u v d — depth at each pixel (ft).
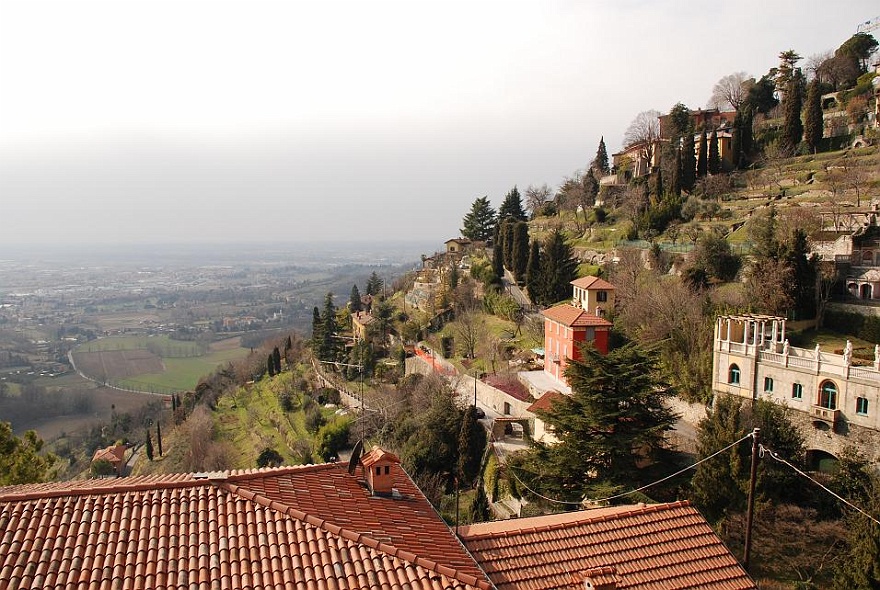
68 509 55.98
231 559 52.29
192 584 49.03
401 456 188.44
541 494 134.51
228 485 62.28
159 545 53.01
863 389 132.05
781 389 149.89
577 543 67.72
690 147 326.85
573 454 124.26
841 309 188.75
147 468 304.91
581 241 336.49
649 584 63.26
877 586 85.71
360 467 77.10
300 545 55.01
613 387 124.57
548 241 293.43
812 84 320.09
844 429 136.05
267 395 355.36
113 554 51.37
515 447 176.55
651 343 167.43
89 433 399.03
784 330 168.35
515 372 232.12
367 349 315.37
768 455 118.52
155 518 56.49
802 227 219.61
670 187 320.70
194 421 319.68
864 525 90.27
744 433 118.42
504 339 273.95
